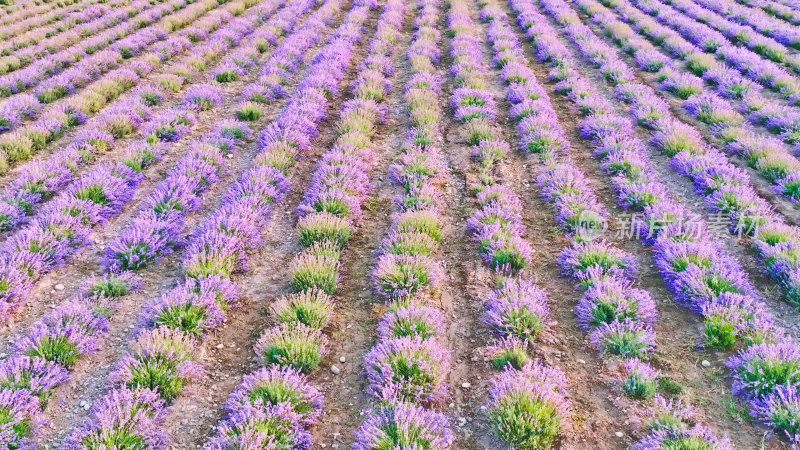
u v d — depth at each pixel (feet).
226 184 35.09
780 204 30.17
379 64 56.13
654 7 79.10
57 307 23.44
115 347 21.38
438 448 16.42
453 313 23.48
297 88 52.03
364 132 41.19
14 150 36.81
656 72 55.16
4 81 50.08
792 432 16.57
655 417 17.53
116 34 69.05
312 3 90.89
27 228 27.61
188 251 26.40
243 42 67.97
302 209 30.94
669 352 20.62
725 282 22.58
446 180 34.94
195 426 18.10
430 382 19.19
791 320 21.59
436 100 47.24
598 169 35.78
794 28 65.87
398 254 26.14
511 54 57.82
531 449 16.88
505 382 18.25
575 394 19.02
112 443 16.28
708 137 39.52
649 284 24.64
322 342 21.57
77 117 43.83
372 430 16.90
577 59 59.77
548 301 23.84
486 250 26.78
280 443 16.65
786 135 37.58
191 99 47.70
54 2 90.79
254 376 19.53
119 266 25.95
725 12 76.48
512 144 39.93
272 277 26.23
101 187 31.76
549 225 29.73
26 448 16.65
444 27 76.28
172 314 21.62
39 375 19.08
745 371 18.60
